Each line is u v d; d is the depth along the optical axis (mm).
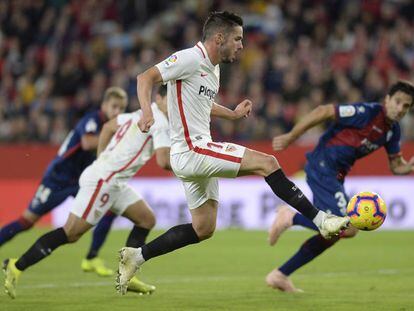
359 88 64812
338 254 41750
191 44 70125
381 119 29125
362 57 66250
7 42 71562
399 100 28797
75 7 74562
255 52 69500
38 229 54688
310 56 67938
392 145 30125
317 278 32500
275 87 64625
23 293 27469
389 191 55875
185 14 73750
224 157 22297
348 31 71750
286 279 28328
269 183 22359
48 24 73125
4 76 69500
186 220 55156
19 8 73875
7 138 62125
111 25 76125
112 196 27641
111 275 33344
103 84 64062
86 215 27031
